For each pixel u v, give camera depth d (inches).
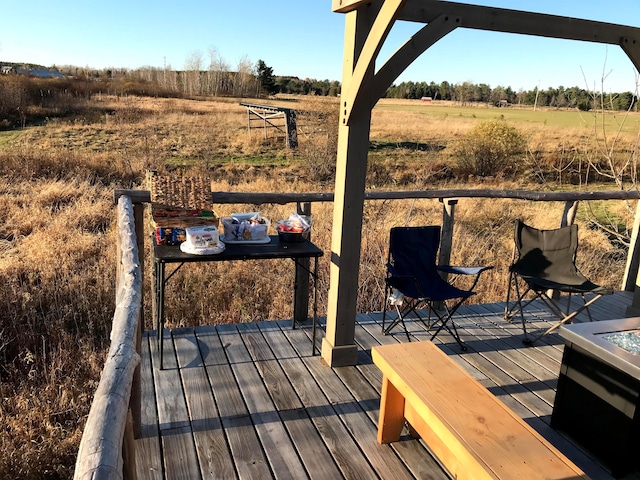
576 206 171.0
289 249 123.3
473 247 259.6
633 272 190.2
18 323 181.5
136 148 556.1
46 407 140.2
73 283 210.2
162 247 118.6
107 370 48.2
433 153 628.4
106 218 308.5
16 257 236.1
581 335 92.4
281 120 799.7
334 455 91.2
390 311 165.3
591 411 92.8
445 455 78.8
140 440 93.2
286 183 470.6
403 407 92.8
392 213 298.0
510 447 65.7
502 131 584.4
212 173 491.8
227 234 125.3
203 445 92.6
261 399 108.5
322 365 124.5
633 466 88.7
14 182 397.1
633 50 128.1
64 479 119.7
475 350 137.9
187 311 193.3
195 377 117.0
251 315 194.1
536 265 154.7
